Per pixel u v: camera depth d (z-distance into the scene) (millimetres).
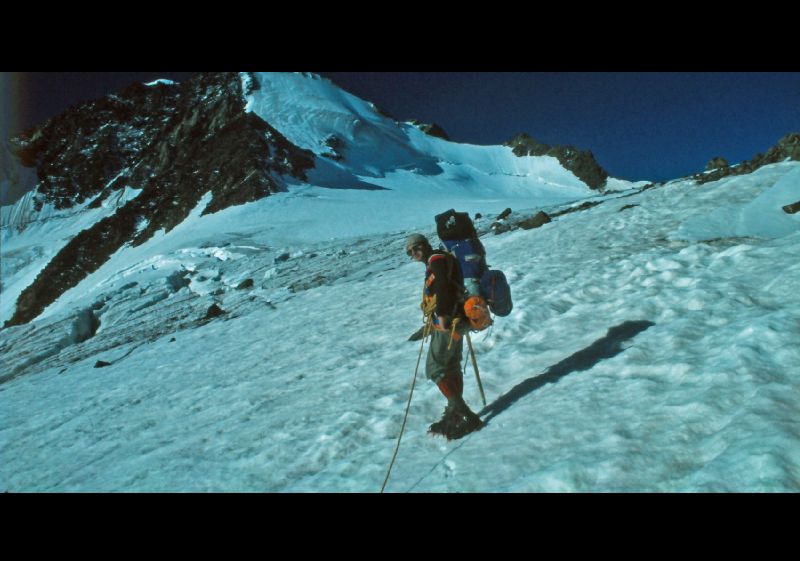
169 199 130000
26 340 23047
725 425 3072
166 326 17250
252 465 4773
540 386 4723
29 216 198000
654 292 6355
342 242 32344
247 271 27453
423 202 89062
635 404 3715
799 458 2549
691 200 12797
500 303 4449
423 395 5395
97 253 127562
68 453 6781
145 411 7918
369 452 4449
